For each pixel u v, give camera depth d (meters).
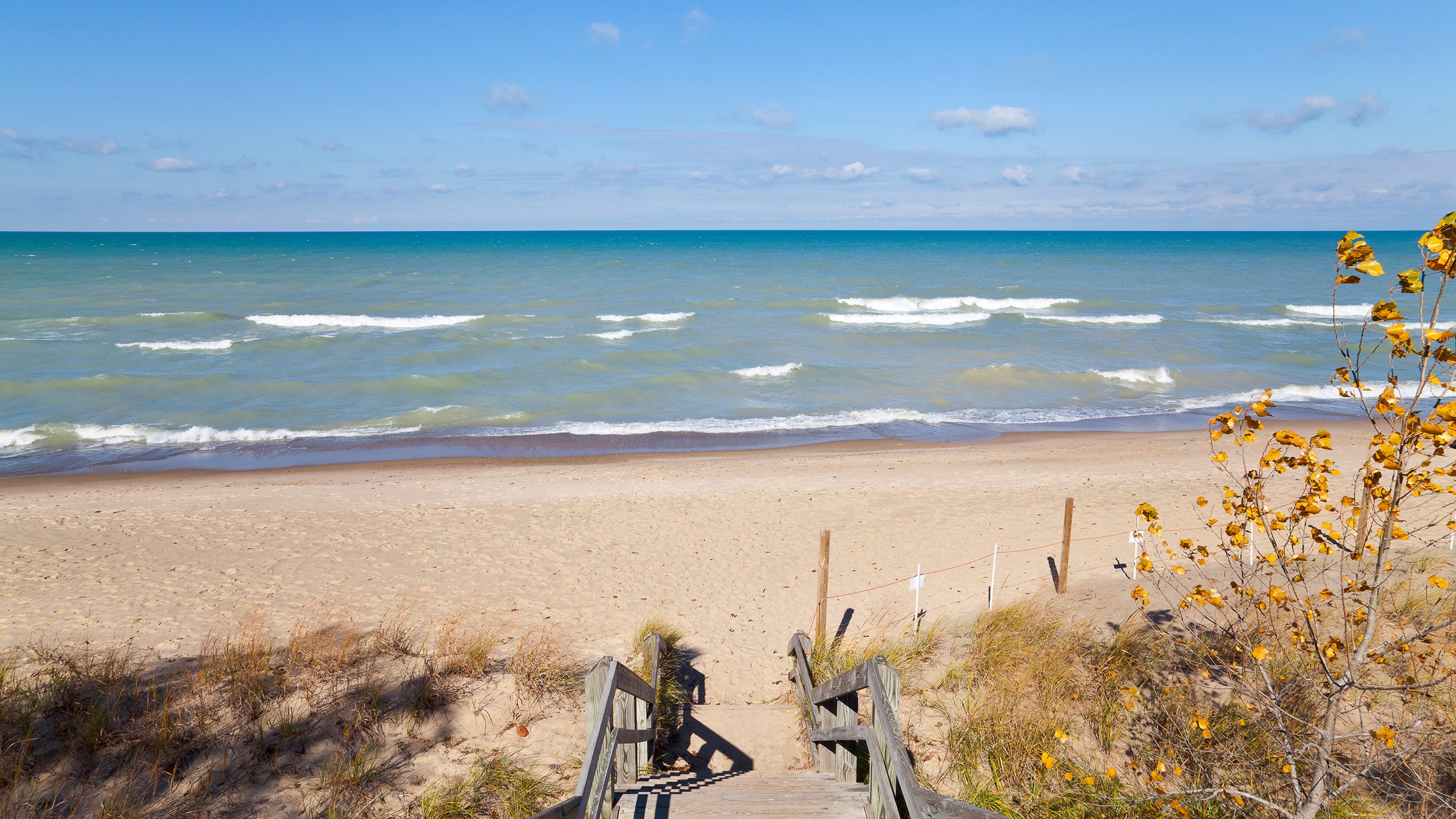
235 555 12.22
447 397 26.55
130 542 12.82
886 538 13.16
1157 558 11.34
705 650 9.20
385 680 7.42
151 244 147.88
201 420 23.66
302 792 5.94
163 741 6.22
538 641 8.94
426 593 10.73
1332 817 5.36
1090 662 7.79
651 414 25.03
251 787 5.95
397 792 6.03
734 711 7.79
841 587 11.11
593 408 25.61
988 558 12.02
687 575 11.57
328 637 8.47
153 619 9.43
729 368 31.02
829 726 6.16
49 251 114.94
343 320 42.06
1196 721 5.44
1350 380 4.08
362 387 27.39
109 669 7.18
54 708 6.56
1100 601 9.57
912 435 22.81
